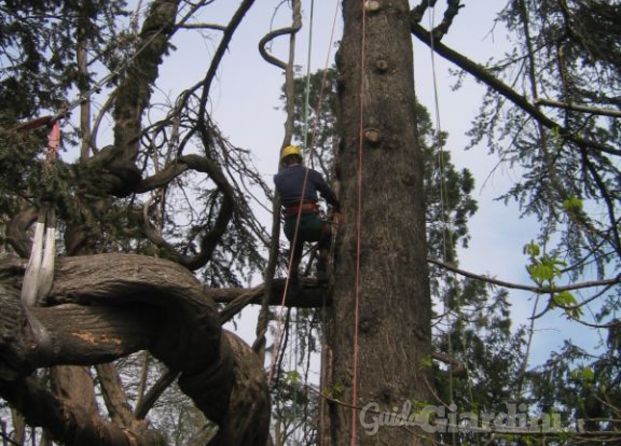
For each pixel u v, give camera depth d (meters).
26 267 4.43
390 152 6.48
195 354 5.22
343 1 7.41
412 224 6.27
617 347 8.73
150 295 4.68
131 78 10.03
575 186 9.57
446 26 7.93
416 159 6.56
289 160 7.64
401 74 6.81
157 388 8.17
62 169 5.84
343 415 5.70
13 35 9.25
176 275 4.74
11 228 7.01
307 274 8.33
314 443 8.64
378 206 6.28
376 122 6.56
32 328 3.95
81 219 6.36
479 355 12.93
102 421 5.88
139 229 8.73
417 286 6.07
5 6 9.31
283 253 10.66
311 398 9.32
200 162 9.81
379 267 6.05
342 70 6.98
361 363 5.77
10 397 4.64
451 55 8.38
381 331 5.84
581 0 9.44
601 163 9.50
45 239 4.44
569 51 9.63
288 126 8.45
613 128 9.54
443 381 8.45
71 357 4.27
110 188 9.25
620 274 6.67
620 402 8.13
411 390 5.65
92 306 4.52
